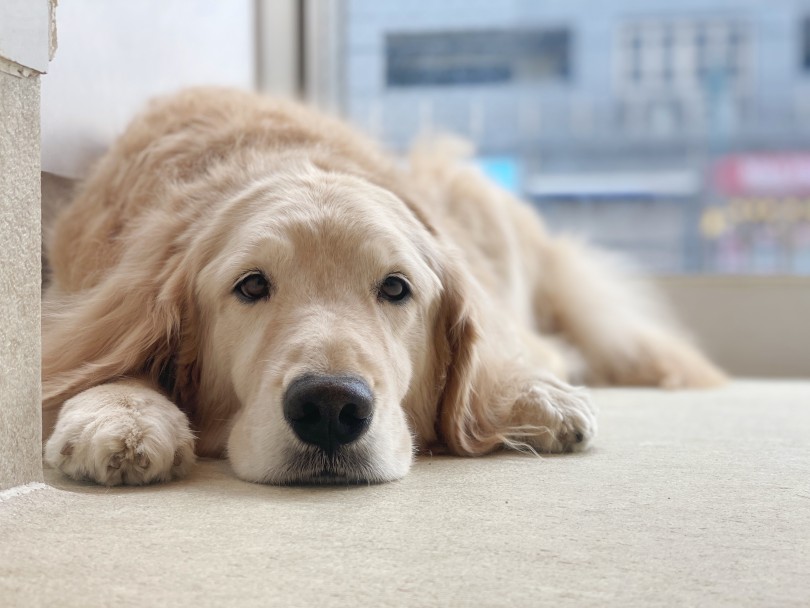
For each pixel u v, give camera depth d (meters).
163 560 0.56
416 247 0.87
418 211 0.93
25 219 0.66
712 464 0.77
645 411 1.06
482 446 0.86
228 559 0.56
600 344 1.48
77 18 1.04
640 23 1.84
